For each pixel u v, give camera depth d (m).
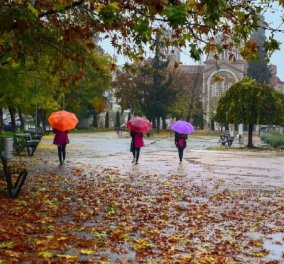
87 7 9.16
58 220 9.41
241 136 44.16
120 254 7.11
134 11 8.23
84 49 11.81
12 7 8.12
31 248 7.17
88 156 26.92
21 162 21.25
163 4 7.28
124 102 81.88
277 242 8.18
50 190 13.17
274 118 38.41
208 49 8.58
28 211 10.07
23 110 38.69
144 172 19.22
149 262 6.67
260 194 13.93
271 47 8.78
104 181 15.80
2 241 7.51
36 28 9.73
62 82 13.00
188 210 10.96
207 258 6.98
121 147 35.84
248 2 8.70
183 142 24.47
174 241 7.98
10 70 18.42
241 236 8.55
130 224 9.20
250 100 38.38
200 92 105.56
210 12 6.57
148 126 23.28
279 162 25.92
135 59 10.94
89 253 7.06
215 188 14.98
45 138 45.78
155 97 79.69
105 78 13.73
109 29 9.48
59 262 6.52
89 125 90.62
